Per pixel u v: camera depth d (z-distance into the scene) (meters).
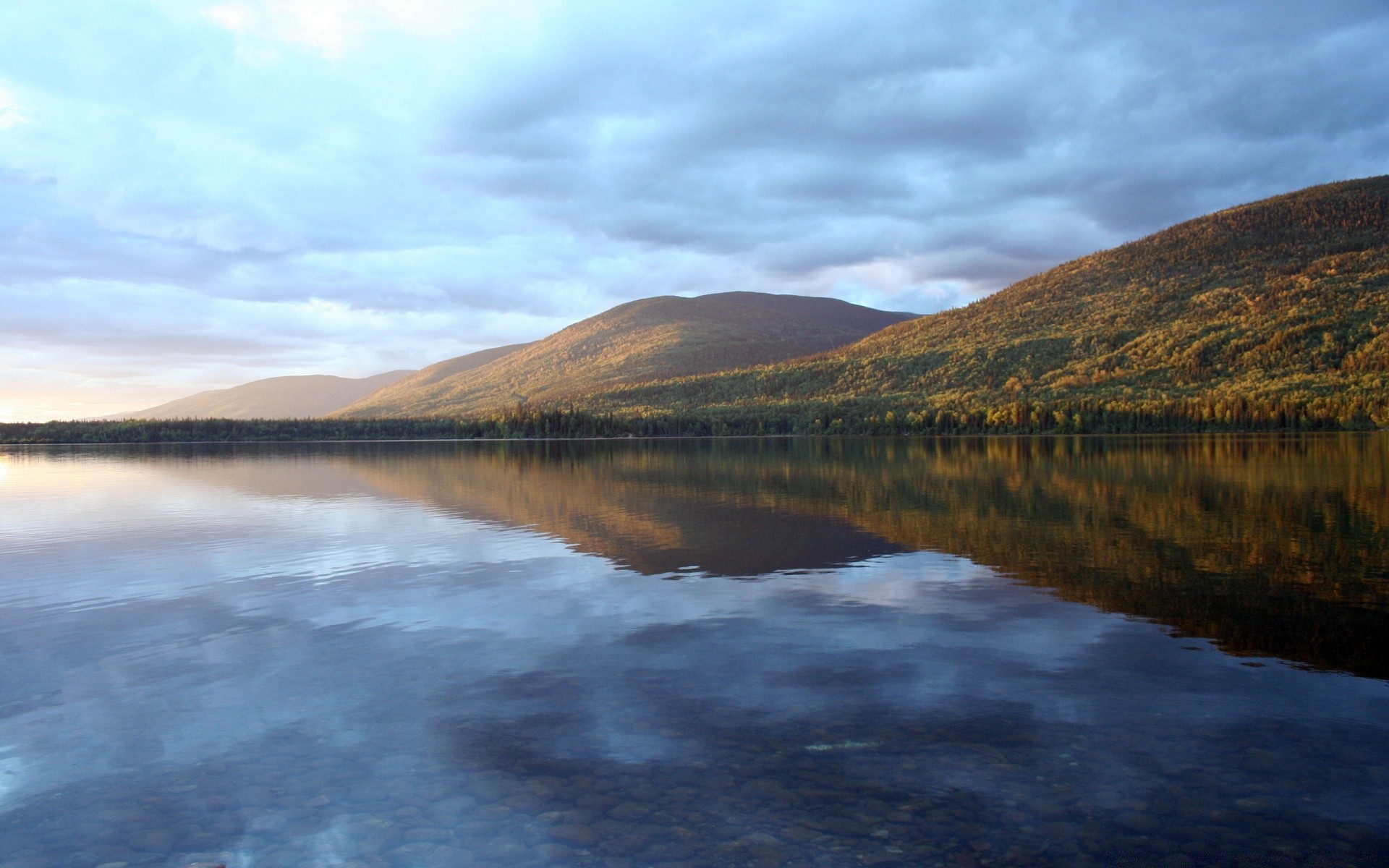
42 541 31.66
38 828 9.74
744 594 20.41
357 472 72.25
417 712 12.98
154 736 12.28
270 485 57.56
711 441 163.50
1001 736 11.64
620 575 23.02
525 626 17.75
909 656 15.25
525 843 9.16
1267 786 10.09
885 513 35.94
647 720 12.46
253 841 9.38
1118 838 9.02
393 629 17.84
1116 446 99.19
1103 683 13.71
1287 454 75.56
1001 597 19.72
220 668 15.34
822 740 11.62
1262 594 19.72
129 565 26.06
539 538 30.05
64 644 17.06
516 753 11.41
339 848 9.16
